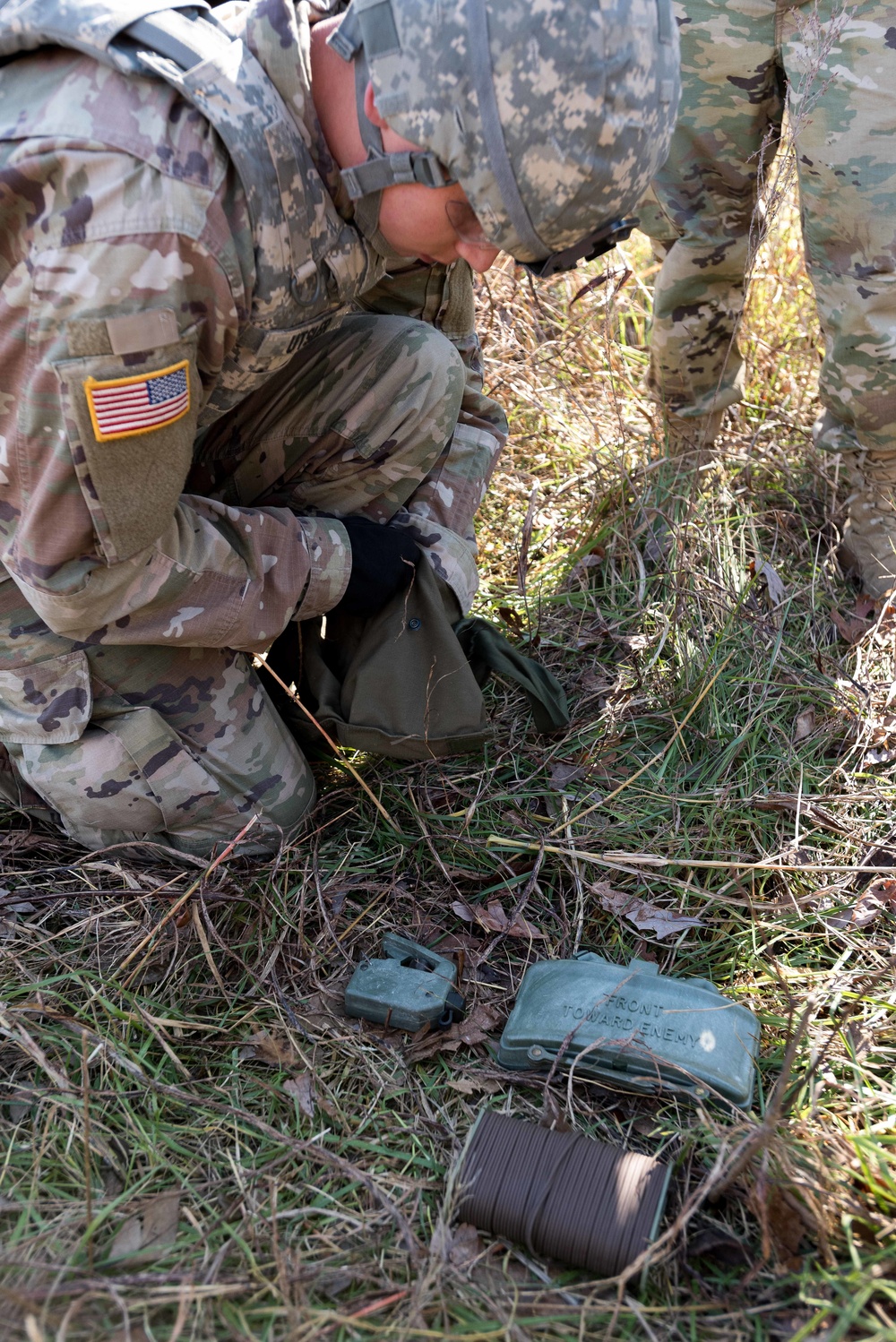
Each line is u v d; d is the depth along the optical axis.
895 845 2.10
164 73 1.42
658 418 3.17
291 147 1.53
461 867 2.09
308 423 2.19
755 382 3.39
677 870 2.10
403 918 2.02
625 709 2.45
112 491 1.59
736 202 2.66
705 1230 1.48
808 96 2.30
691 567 2.63
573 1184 1.46
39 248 1.45
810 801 2.20
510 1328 1.36
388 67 1.45
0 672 1.88
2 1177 1.54
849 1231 1.43
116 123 1.42
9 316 1.50
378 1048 1.78
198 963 1.91
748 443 3.18
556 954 1.94
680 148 2.58
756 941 1.94
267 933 1.98
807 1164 1.53
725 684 2.46
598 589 2.79
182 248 1.46
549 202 1.50
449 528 2.30
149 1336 1.32
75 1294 1.35
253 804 2.07
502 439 2.47
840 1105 1.65
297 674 2.26
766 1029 1.78
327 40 1.53
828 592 2.77
